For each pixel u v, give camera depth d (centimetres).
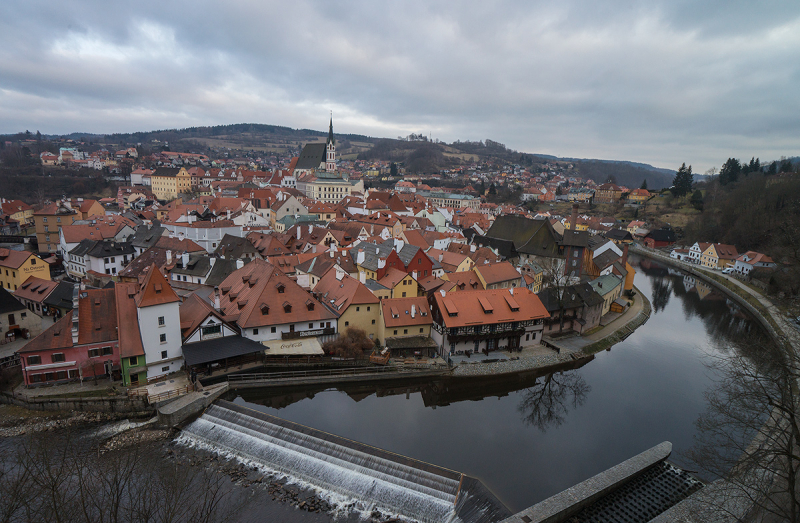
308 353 6525
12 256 8794
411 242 12606
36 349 5572
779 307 10419
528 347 7919
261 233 11731
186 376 6094
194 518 3572
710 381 7344
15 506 3081
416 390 6725
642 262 18725
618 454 5244
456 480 4422
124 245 11175
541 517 3834
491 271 9594
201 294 8212
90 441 5003
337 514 4100
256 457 4831
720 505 3947
